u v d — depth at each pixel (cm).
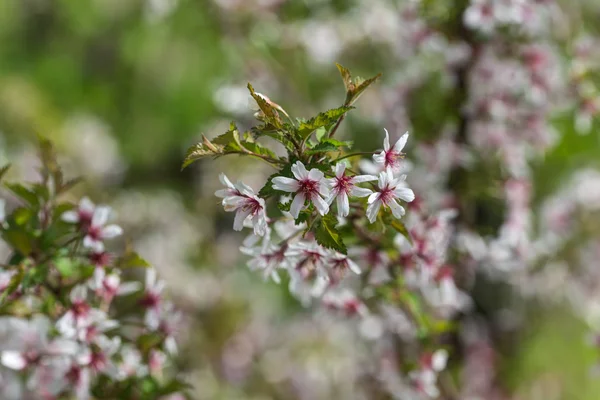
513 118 95
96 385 79
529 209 104
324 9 134
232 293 153
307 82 139
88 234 76
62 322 75
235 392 143
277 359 149
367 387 94
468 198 95
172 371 118
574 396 136
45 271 75
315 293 77
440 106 95
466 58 93
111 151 184
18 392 84
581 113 97
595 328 122
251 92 67
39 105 186
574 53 99
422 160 94
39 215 78
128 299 79
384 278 78
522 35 94
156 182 212
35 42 222
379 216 72
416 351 89
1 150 164
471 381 119
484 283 126
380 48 133
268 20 129
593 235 119
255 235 72
